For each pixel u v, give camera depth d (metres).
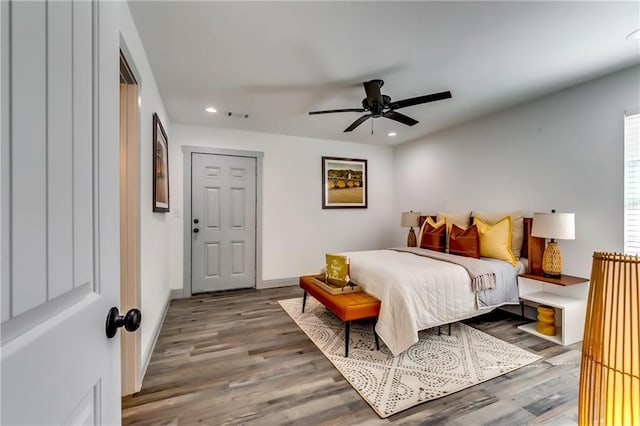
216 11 1.72
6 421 0.36
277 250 4.45
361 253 3.43
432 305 2.37
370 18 1.80
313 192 4.70
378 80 2.51
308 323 2.94
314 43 2.06
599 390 1.02
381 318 2.29
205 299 3.78
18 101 0.39
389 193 5.33
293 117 3.63
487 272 2.65
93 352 0.59
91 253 0.60
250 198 4.30
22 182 0.40
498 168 3.50
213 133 4.07
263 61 2.30
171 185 3.84
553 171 2.95
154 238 2.47
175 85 2.70
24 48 0.40
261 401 1.73
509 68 2.43
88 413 0.57
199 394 1.79
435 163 4.44
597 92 2.62
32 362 0.41
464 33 1.96
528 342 2.51
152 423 1.55
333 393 1.81
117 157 0.74
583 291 2.66
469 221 3.64
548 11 1.74
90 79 0.60
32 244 0.42
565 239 2.73
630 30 1.92
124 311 1.80
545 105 3.02
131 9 1.68
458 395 1.78
